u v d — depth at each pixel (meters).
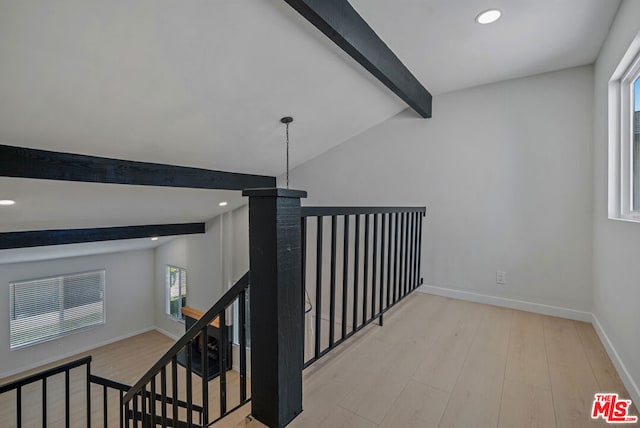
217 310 1.49
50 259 6.03
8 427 4.20
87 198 3.57
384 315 2.80
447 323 2.62
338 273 4.11
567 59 2.62
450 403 1.58
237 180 4.26
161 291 7.39
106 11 1.68
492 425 1.43
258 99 2.78
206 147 3.32
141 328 7.36
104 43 1.85
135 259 7.25
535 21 2.12
